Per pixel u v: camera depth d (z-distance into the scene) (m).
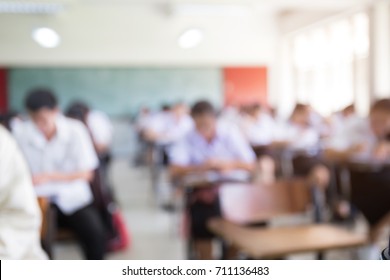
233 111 8.66
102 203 3.35
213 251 3.33
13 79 10.99
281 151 5.83
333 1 7.50
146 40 11.34
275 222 4.69
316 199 2.71
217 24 11.51
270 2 7.61
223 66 11.66
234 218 2.59
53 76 11.15
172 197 5.75
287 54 11.57
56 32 10.37
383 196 3.73
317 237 2.14
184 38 9.80
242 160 3.48
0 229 1.27
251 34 11.61
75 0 7.41
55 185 2.82
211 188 3.15
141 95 11.50
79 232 2.84
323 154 5.00
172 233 4.67
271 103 11.77
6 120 3.39
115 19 11.20
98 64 11.29
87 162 2.92
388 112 3.78
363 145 4.25
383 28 7.59
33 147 2.84
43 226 2.06
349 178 4.08
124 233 4.14
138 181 8.03
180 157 3.53
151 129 8.12
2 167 1.28
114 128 11.48
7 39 10.87
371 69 7.73
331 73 9.52
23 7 7.85
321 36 9.92
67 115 3.84
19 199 1.30
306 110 5.97
